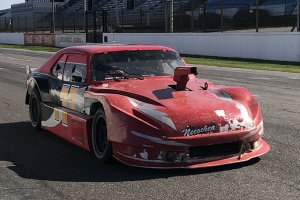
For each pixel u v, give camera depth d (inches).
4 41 2005.4
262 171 176.6
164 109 175.3
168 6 1192.2
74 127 210.4
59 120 229.6
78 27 1664.6
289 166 183.5
